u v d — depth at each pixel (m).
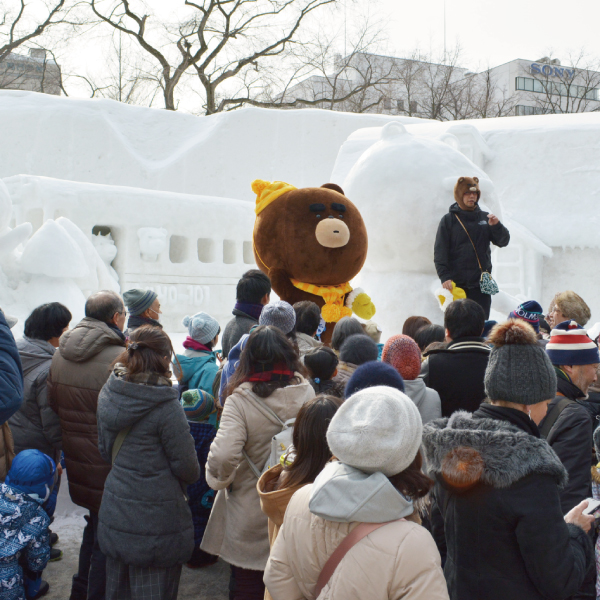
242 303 3.96
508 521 1.76
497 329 2.07
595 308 13.45
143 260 9.23
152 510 2.76
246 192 17.34
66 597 3.48
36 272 6.75
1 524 3.00
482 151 14.17
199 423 3.80
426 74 35.16
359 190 6.85
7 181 9.03
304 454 2.16
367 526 1.61
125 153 16.44
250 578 2.93
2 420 2.44
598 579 2.30
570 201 13.69
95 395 3.19
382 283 6.98
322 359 3.07
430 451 1.91
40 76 29.20
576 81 50.34
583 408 2.58
